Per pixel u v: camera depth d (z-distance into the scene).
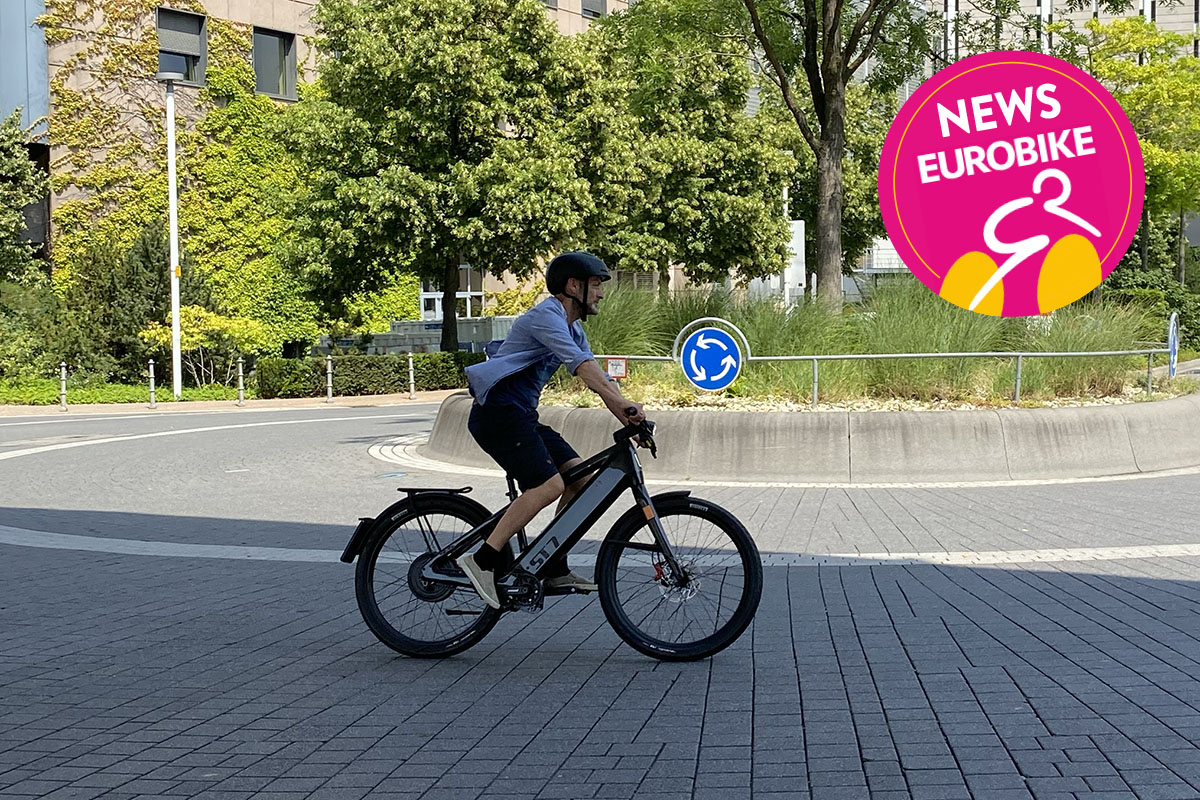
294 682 5.68
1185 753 4.37
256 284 38.28
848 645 6.12
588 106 35.00
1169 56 42.56
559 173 33.41
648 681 5.57
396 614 6.13
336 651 6.27
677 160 40.66
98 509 11.96
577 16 50.75
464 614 6.06
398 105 33.88
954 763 4.33
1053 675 5.46
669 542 5.89
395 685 5.60
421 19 33.56
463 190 33.09
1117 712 4.88
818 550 8.91
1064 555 8.47
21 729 5.00
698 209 42.19
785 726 4.83
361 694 5.46
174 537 10.16
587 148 35.22
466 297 47.31
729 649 6.11
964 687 5.31
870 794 4.05
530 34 34.56
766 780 4.21
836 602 7.15
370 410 27.48
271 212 35.78
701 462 13.12
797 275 25.45
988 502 11.20
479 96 33.66
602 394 5.79
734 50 20.25
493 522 5.96
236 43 38.19
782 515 10.58
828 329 15.17
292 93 40.25
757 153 42.28
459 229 33.12
